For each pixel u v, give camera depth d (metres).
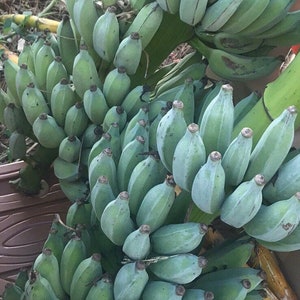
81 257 0.70
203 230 0.61
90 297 0.67
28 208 1.03
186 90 0.80
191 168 0.60
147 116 0.78
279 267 1.02
